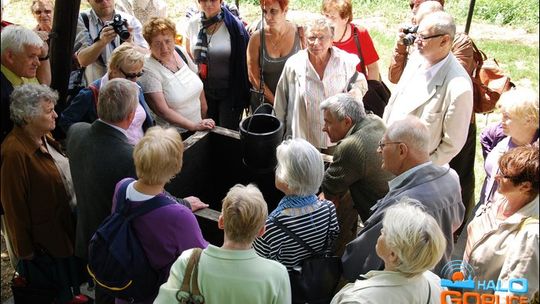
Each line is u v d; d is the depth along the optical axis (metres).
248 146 3.08
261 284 1.99
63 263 3.04
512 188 2.29
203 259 2.02
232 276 1.98
